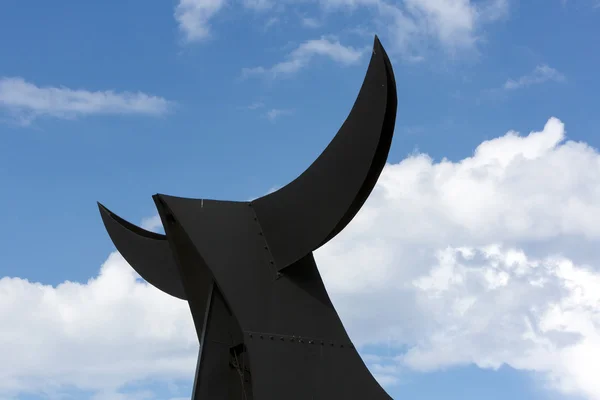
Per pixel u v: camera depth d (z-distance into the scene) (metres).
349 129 14.95
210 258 15.15
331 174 15.09
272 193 15.86
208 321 15.50
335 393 15.00
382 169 14.83
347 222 15.20
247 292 15.09
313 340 15.23
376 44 14.51
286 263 15.47
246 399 15.35
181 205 15.58
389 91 14.53
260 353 14.63
